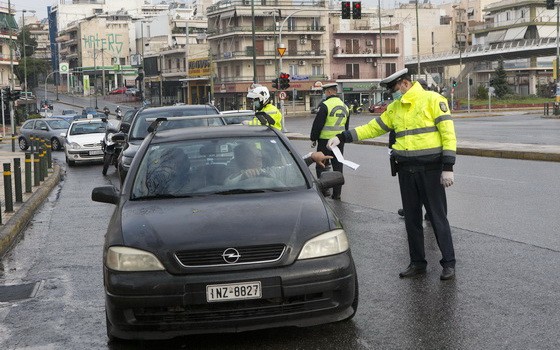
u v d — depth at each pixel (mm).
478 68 102125
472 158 19891
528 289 6078
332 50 88062
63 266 8062
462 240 8234
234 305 4723
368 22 93812
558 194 11727
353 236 8812
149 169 6023
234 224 4945
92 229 10641
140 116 14344
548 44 77125
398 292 6160
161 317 4723
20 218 11055
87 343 5242
